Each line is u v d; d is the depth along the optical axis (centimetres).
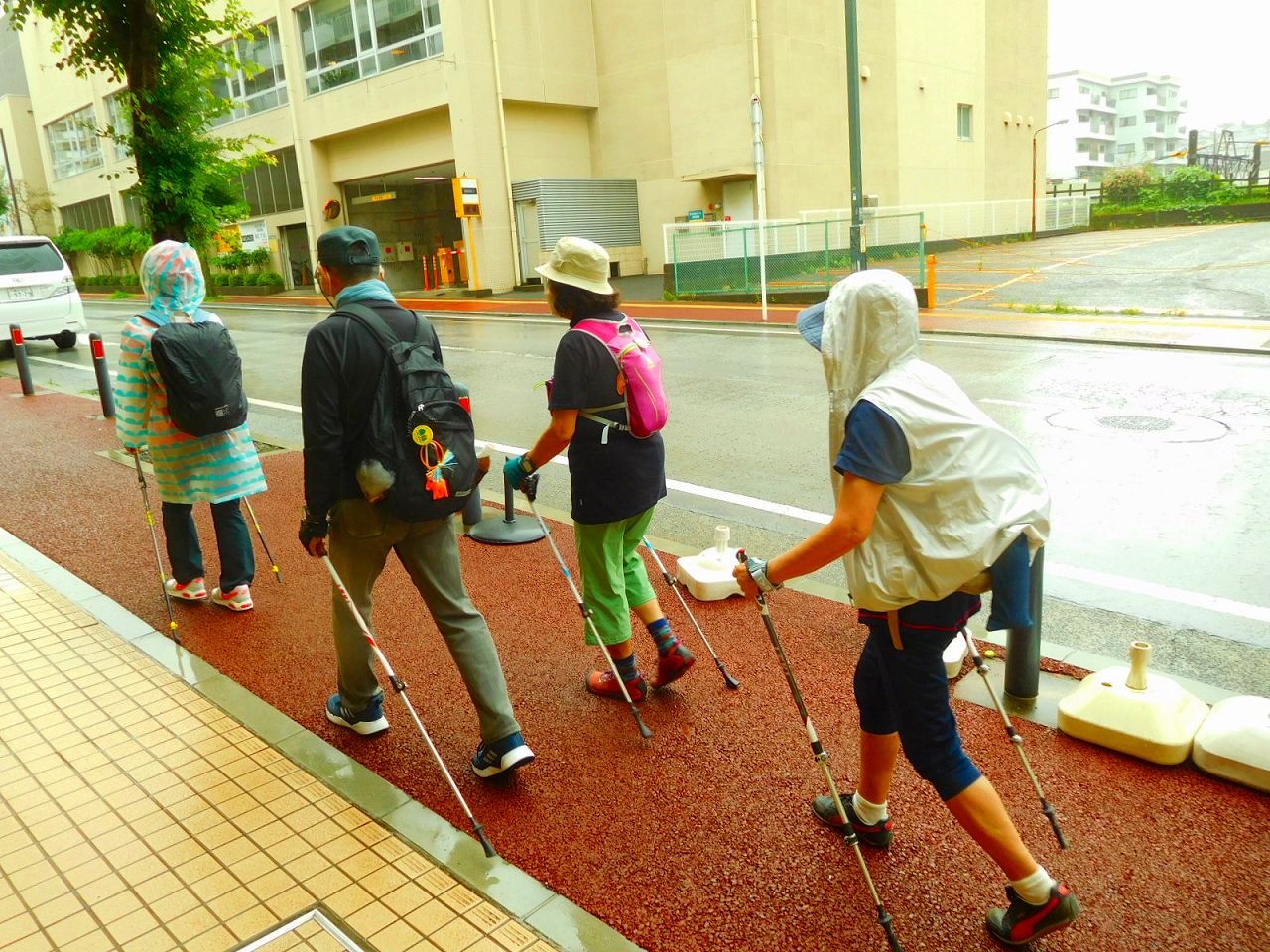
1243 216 3947
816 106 2598
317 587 510
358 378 299
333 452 298
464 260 2762
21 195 4466
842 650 415
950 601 229
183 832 296
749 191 2531
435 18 2477
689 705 373
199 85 818
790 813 302
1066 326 1416
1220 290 1761
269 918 257
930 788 312
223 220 883
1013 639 359
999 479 222
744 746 342
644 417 339
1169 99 9244
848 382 229
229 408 433
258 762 337
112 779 327
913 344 229
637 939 248
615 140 2783
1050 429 802
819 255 2067
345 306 308
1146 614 450
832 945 245
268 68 2977
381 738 358
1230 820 290
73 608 479
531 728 361
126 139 805
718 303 2030
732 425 880
